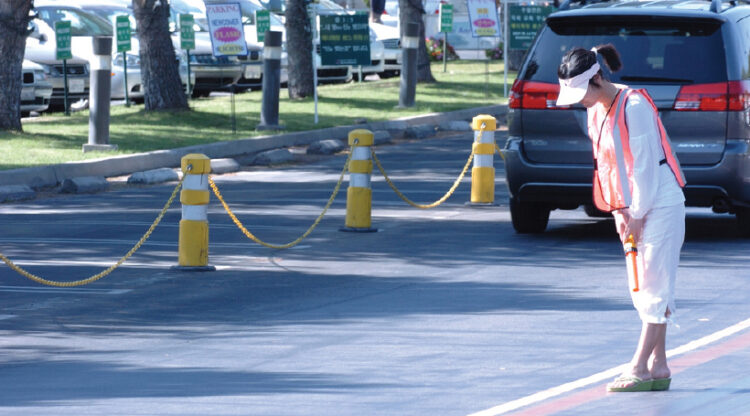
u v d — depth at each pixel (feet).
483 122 101.45
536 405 44.68
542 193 81.97
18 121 152.46
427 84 225.15
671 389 46.73
